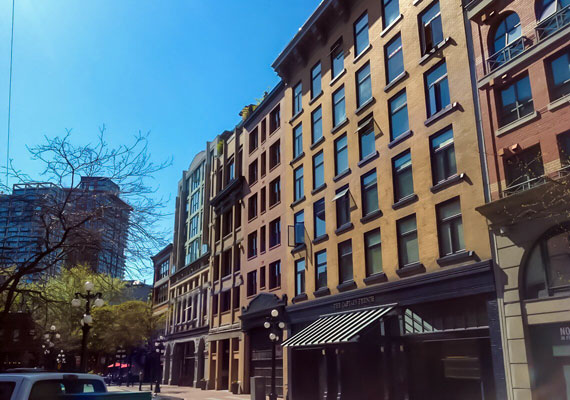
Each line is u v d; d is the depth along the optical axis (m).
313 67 31.06
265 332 32.41
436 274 18.55
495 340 16.08
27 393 6.31
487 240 16.97
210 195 48.72
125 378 56.00
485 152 17.67
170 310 56.03
